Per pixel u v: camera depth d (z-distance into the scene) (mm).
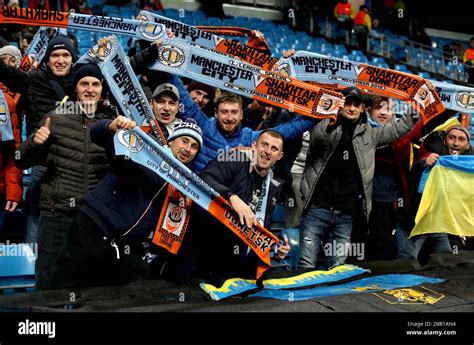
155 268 3990
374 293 3801
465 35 17219
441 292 3912
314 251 4602
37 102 4359
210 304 3441
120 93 3881
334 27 13773
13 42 7574
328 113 4340
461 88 4875
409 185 4926
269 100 4320
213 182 3656
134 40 4738
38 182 4359
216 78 4266
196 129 3756
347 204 4594
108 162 3740
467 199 4867
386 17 15188
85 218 3402
